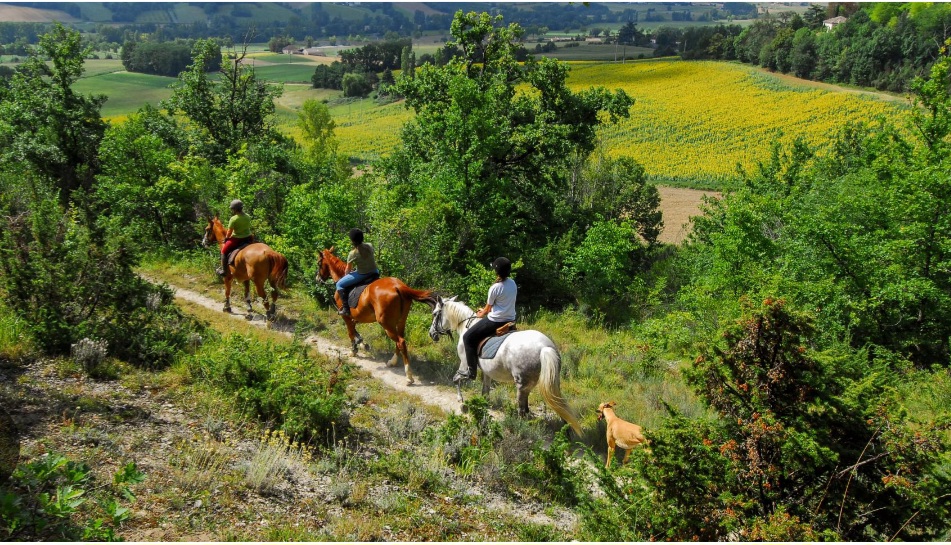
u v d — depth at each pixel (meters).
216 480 6.52
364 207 18.61
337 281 12.91
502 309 9.55
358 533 6.09
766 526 5.08
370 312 11.63
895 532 5.48
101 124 26.19
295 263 17.23
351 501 6.78
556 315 18.30
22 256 9.89
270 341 10.39
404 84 25.23
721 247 16.88
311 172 28.47
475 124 19.50
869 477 5.63
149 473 6.36
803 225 15.91
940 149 16.33
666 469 5.77
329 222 16.97
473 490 7.66
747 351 5.98
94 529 5.00
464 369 9.98
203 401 8.62
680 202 60.50
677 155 77.12
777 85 104.69
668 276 24.86
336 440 8.30
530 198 25.72
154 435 7.27
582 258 20.09
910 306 15.09
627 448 8.22
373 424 9.27
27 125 25.05
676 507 5.73
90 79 113.50
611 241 20.03
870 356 14.48
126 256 10.62
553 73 24.33
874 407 5.68
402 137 25.70
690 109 96.19
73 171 25.11
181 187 20.94
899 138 17.83
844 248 15.36
